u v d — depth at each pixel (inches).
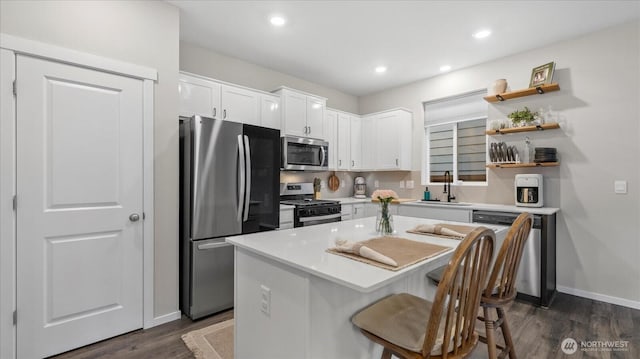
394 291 63.2
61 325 77.2
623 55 108.2
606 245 111.1
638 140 105.3
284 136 140.9
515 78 134.4
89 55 80.0
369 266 46.6
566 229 119.1
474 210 127.2
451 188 157.2
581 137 116.4
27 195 72.6
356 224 87.9
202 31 115.6
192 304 95.9
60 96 76.7
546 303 105.6
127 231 87.3
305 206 136.6
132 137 88.0
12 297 70.9
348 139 180.4
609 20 105.9
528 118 124.0
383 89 186.9
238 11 101.5
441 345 42.6
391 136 171.9
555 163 117.8
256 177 111.9
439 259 52.7
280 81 158.9
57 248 76.6
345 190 195.5
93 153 81.6
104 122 83.3
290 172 165.3
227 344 81.5
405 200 166.6
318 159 154.7
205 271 98.2
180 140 103.9
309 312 47.4
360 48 129.6
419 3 96.7
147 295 90.6
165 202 94.6
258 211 112.3
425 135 173.9
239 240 65.2
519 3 95.8
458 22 107.9
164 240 94.3
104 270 83.5
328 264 47.3
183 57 124.6
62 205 77.3
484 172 152.2
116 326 85.5
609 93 110.9
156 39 92.8
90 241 81.4
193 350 78.7
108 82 83.8
